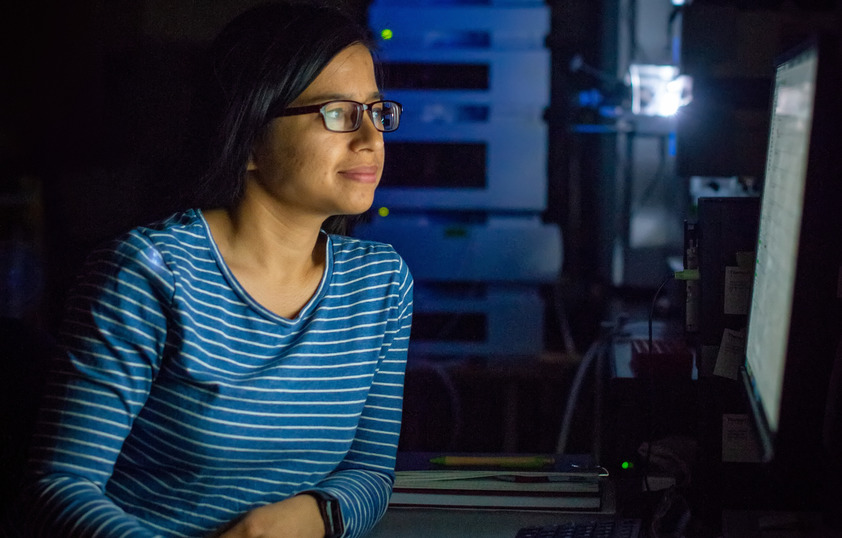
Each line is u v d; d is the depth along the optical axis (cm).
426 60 229
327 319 118
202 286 109
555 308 259
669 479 137
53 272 254
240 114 108
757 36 191
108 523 93
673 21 245
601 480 137
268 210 113
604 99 275
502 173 230
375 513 118
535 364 218
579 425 232
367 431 128
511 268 229
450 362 222
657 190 257
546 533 109
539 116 229
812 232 81
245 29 111
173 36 246
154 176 135
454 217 239
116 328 102
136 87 247
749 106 194
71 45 245
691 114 197
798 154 86
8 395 117
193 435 106
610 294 267
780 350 87
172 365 105
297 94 107
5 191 249
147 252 105
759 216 120
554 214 298
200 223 113
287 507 108
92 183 252
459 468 130
